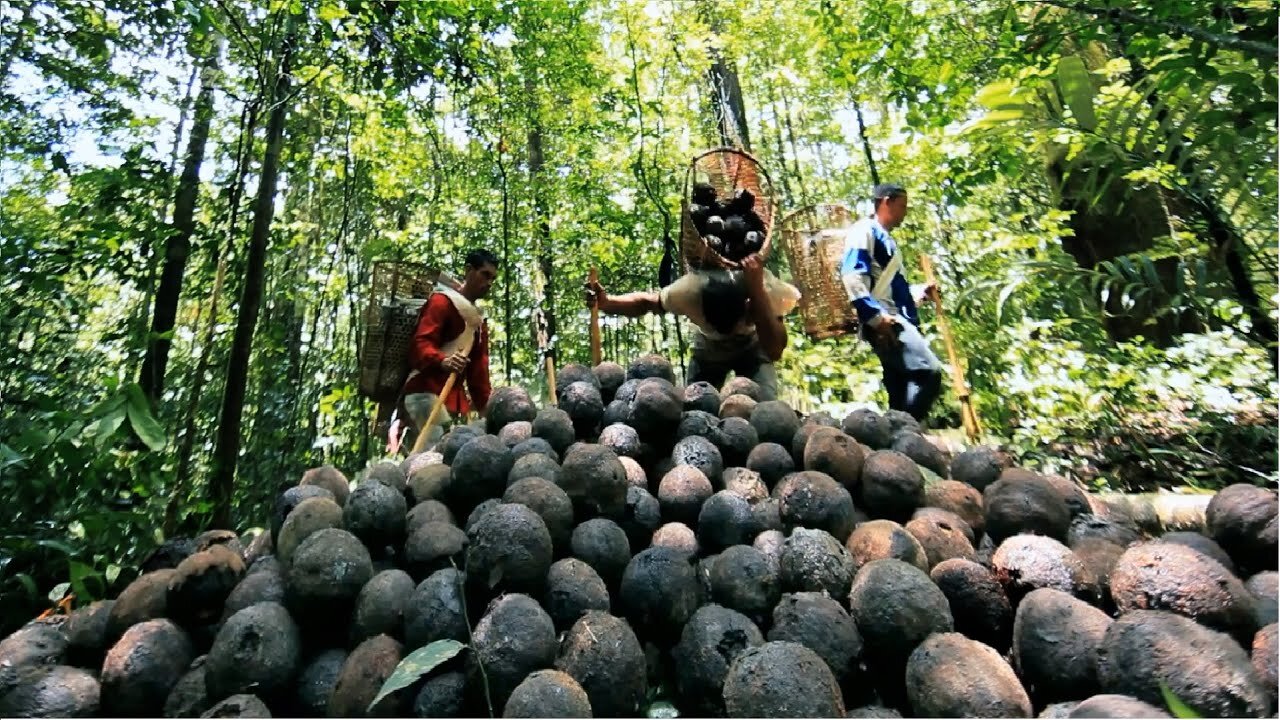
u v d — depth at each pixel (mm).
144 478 3645
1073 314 5598
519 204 8711
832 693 1661
